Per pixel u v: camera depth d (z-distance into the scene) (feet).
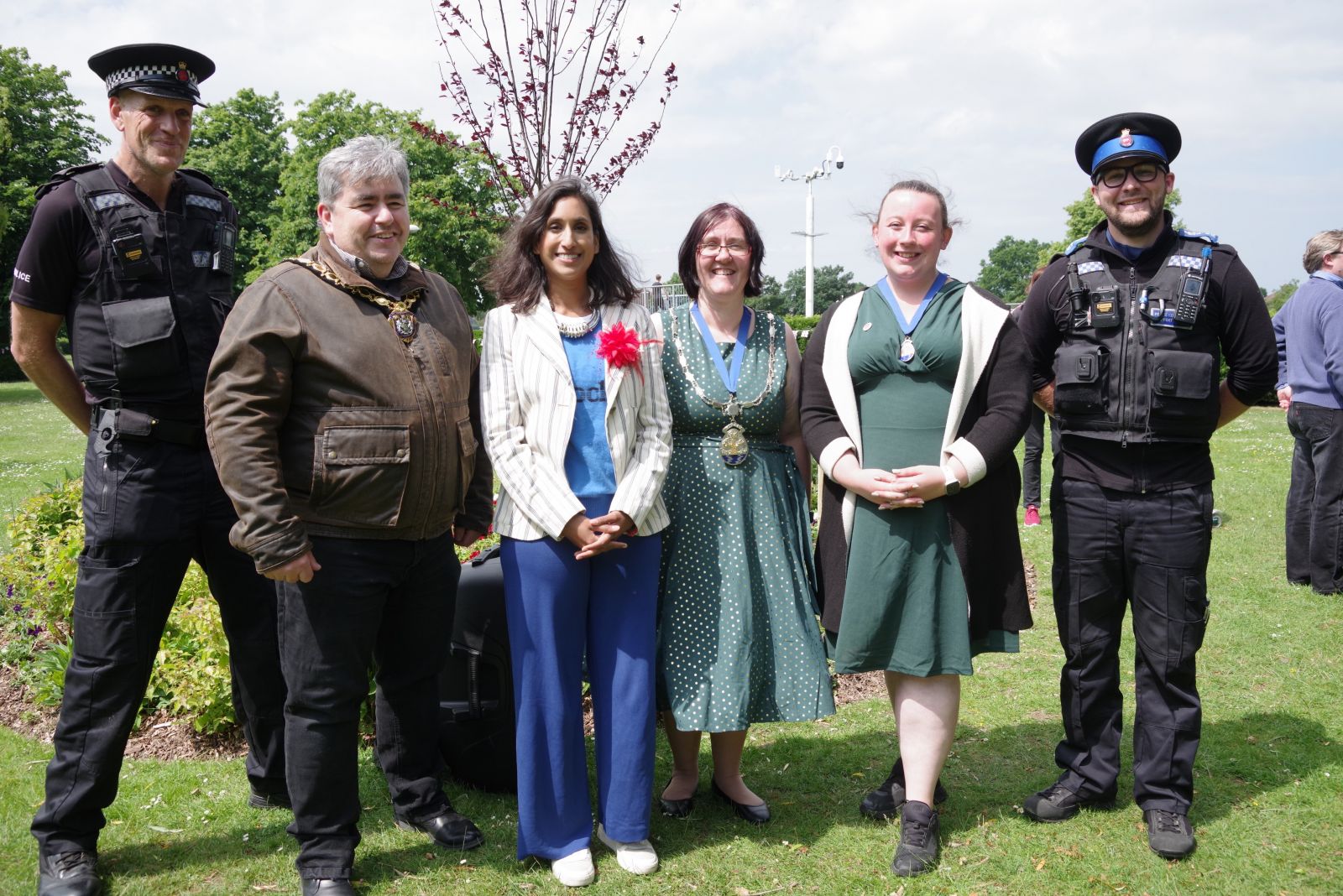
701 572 10.03
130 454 9.07
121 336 8.85
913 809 9.91
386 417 8.75
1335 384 17.89
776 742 12.75
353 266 8.93
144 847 9.98
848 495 10.07
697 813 10.81
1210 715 13.32
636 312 9.96
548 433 9.29
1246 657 15.44
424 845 10.03
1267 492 28.50
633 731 9.48
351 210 8.80
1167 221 10.19
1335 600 18.16
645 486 9.31
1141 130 9.78
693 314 10.53
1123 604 10.44
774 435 10.57
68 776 9.11
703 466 10.16
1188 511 9.92
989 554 9.89
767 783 11.63
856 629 9.87
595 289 9.85
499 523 9.46
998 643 9.98
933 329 9.76
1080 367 9.98
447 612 9.96
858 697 14.29
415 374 8.97
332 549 8.78
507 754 10.91
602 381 9.53
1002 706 13.89
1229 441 41.63
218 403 8.34
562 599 9.29
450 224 93.45
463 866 9.63
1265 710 13.43
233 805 10.83
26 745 12.43
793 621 10.12
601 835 10.19
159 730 12.81
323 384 8.66
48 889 8.89
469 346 9.83
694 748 10.74
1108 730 10.55
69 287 9.07
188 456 9.36
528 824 9.41
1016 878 9.43
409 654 9.89
